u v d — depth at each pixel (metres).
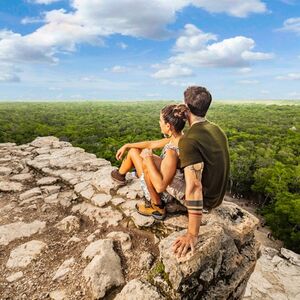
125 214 3.56
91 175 4.95
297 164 49.00
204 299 2.66
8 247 3.35
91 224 3.66
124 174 4.07
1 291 2.72
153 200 3.11
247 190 40.66
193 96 2.55
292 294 6.25
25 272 2.96
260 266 7.26
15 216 3.99
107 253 2.94
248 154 51.72
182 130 2.79
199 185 2.41
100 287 2.63
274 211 29.64
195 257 2.49
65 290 2.68
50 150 6.66
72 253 3.16
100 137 67.19
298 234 23.73
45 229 3.67
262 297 6.07
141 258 2.96
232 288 2.85
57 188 4.72
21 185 4.94
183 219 3.15
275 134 77.00
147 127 86.25
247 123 101.00
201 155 2.44
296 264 7.45
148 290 2.49
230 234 3.12
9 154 6.48
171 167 2.71
